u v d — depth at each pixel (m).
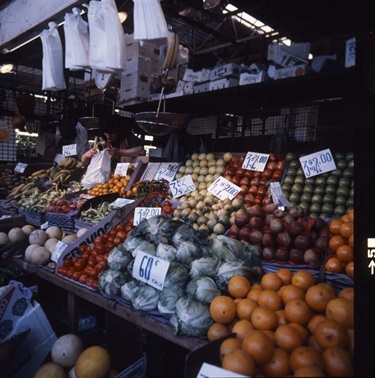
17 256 3.18
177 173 3.99
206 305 1.84
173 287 1.99
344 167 2.89
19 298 2.19
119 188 4.21
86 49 3.07
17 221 3.90
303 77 3.45
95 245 2.74
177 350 2.50
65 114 6.68
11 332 2.14
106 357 2.13
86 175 4.63
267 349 1.35
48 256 2.98
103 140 5.09
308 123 6.70
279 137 4.97
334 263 1.94
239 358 1.31
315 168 2.99
